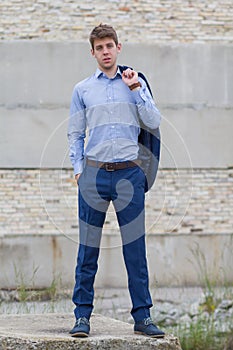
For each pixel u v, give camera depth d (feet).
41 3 89.51
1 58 88.12
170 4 91.20
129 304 77.30
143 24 90.43
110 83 38.04
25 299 66.95
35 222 86.58
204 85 90.38
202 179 89.71
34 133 87.92
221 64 90.79
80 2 90.02
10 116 87.86
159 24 90.58
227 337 63.82
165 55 90.02
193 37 90.89
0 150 87.45
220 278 84.48
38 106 88.22
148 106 37.45
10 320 47.34
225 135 90.48
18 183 87.20
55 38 88.99
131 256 38.88
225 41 91.25
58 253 84.74
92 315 48.98
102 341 38.93
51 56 88.58
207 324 65.67
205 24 91.20
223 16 91.61
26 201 86.99
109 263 85.05
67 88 88.58
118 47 38.37
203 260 85.15
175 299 77.15
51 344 38.70
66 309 67.77
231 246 86.22
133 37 90.17
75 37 89.20
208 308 72.79
